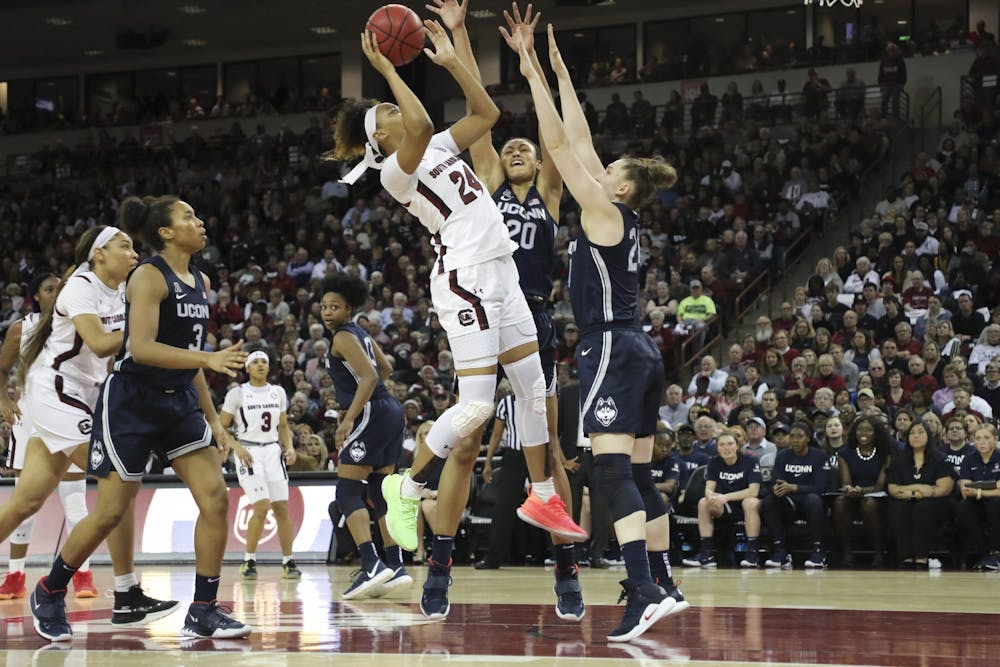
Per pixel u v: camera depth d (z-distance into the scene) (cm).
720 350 1464
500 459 1037
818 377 1219
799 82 2042
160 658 377
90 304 513
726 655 372
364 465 639
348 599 617
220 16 2275
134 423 433
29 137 2544
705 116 2006
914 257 1457
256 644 412
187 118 2450
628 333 434
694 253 1675
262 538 1038
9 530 560
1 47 2488
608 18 2242
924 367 1189
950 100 1916
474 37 2281
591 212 438
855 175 1778
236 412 857
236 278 1931
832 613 521
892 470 966
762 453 1037
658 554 478
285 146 2262
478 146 509
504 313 464
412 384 1370
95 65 2612
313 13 2247
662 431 1042
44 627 432
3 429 1258
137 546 1045
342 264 1878
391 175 444
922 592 664
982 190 1650
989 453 940
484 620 489
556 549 492
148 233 437
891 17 2059
